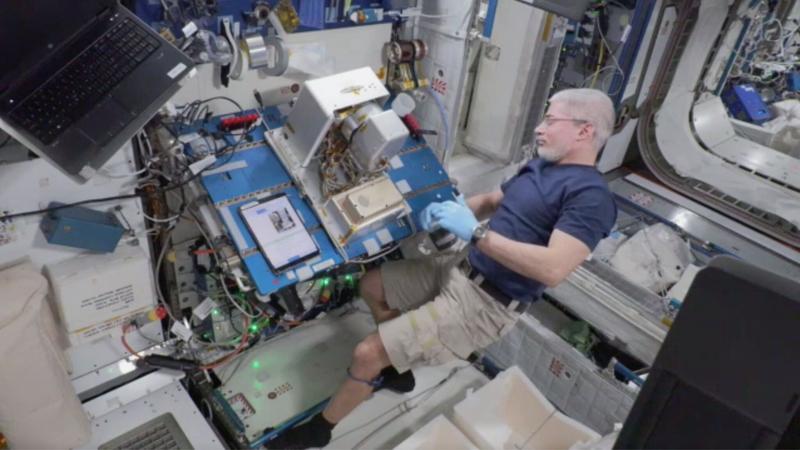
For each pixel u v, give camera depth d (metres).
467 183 3.21
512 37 2.99
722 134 4.35
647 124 4.47
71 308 2.06
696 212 4.28
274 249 2.12
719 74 4.34
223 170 2.23
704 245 3.89
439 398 2.84
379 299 2.62
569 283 2.98
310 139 2.20
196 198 2.22
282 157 2.32
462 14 2.60
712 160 4.30
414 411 2.76
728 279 0.48
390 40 2.82
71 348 2.27
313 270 2.17
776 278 0.48
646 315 2.79
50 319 2.05
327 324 3.13
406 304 2.55
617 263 3.42
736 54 4.27
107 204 2.12
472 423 2.37
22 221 1.94
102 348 2.41
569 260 2.01
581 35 3.60
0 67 1.56
